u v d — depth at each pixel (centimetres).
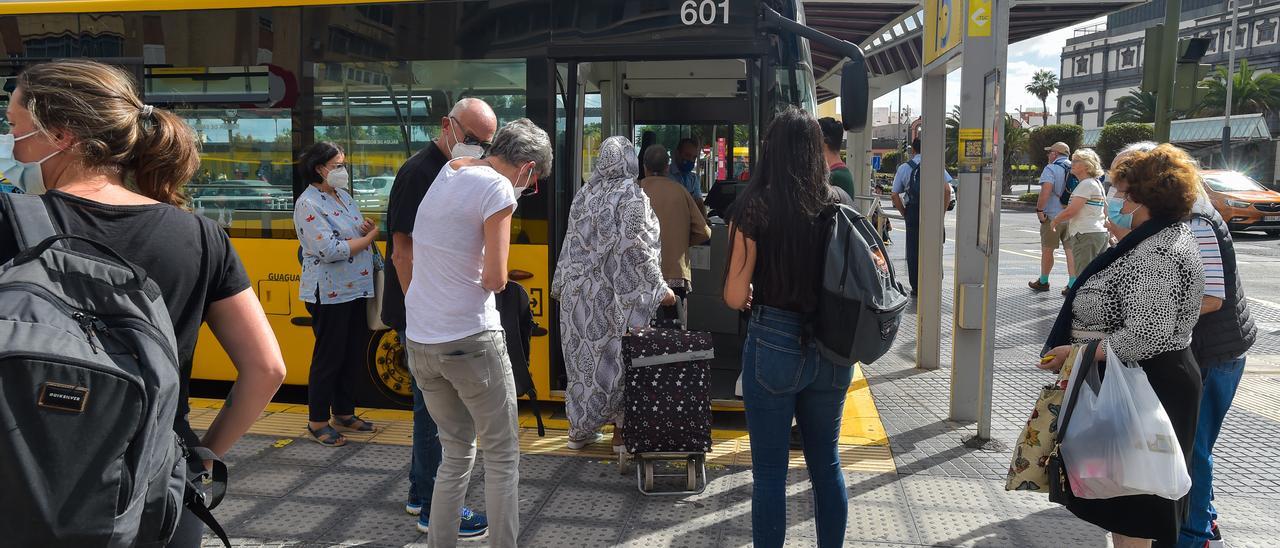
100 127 166
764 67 519
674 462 479
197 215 179
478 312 316
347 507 420
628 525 401
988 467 474
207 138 578
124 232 165
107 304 150
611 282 461
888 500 429
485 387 319
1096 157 962
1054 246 1123
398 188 382
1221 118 4606
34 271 147
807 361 300
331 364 505
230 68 573
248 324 183
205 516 189
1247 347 334
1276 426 555
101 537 140
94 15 583
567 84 542
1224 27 8769
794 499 430
